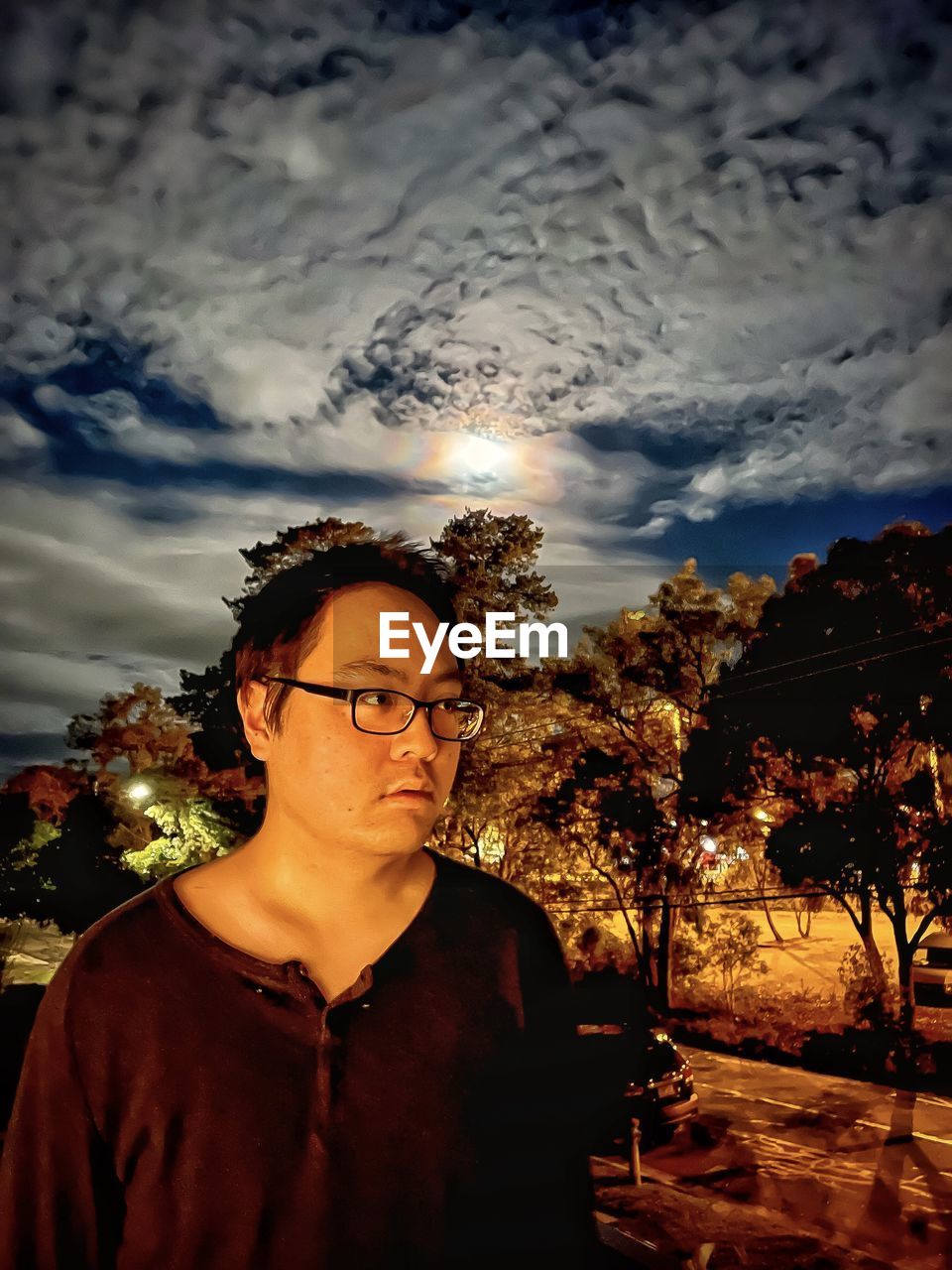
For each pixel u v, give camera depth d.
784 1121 13.18
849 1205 10.11
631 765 17.64
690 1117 11.87
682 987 19.23
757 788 15.80
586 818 17.84
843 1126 12.93
